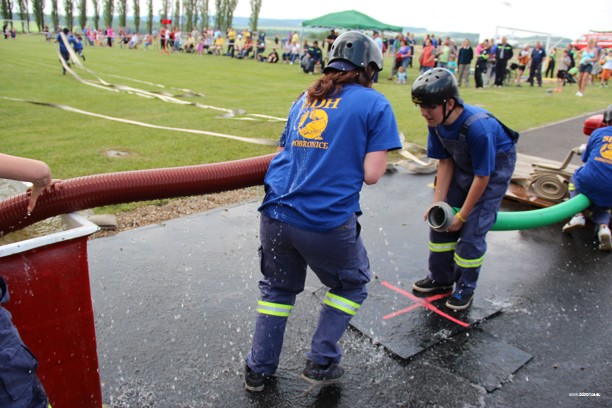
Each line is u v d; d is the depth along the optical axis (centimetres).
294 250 255
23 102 1112
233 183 271
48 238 191
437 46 2303
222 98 1359
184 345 305
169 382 274
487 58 2078
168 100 1252
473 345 319
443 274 375
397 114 1184
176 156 687
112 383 271
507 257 452
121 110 1074
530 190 588
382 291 379
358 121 233
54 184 219
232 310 343
